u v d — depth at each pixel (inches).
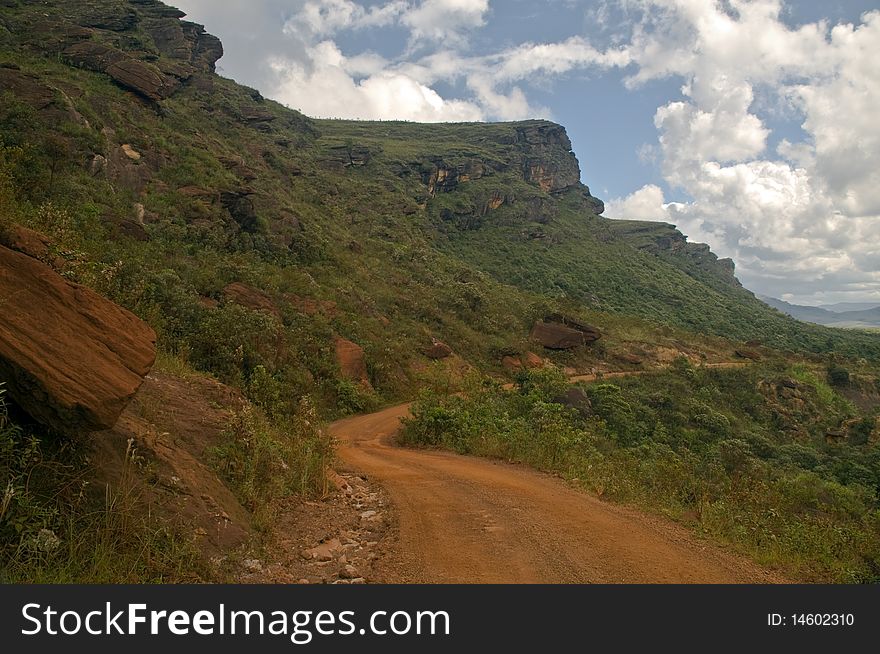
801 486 836.0
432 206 4734.3
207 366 752.3
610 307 4097.0
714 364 2640.3
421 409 807.1
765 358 2930.6
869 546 308.7
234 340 846.5
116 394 174.4
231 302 1128.2
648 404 1813.5
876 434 2039.9
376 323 1779.0
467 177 5329.7
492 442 634.8
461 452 662.5
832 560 274.5
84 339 182.9
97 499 179.3
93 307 194.2
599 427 1195.9
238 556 205.2
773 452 1696.6
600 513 329.4
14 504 156.9
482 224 5009.8
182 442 273.7
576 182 7126.0
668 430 1589.6
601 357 2454.5
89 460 186.9
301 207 2527.1
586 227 6063.0
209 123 2630.4
